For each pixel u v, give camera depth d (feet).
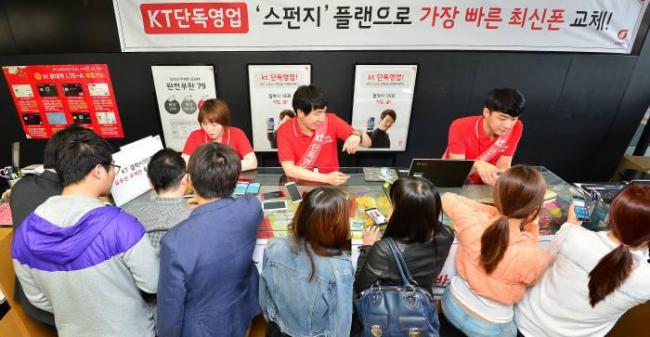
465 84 9.58
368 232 4.78
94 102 9.73
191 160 3.63
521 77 9.51
